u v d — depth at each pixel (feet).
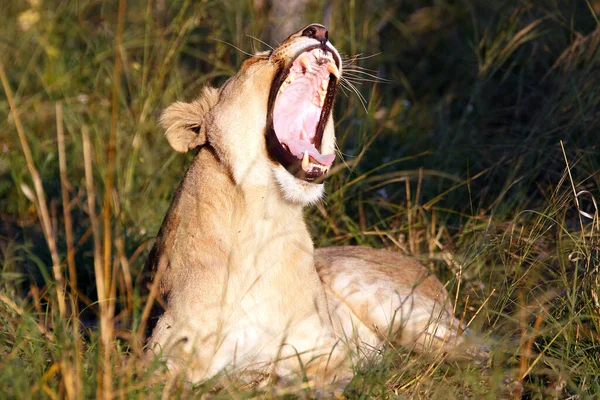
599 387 24.79
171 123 29.58
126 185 42.01
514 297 30.09
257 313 27.32
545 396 25.89
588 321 28.68
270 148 27.96
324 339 27.96
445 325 30.25
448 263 35.12
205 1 46.88
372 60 52.65
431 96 52.60
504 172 39.83
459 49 54.90
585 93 39.34
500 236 32.32
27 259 37.65
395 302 31.09
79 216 42.80
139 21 53.26
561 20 44.88
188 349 26.71
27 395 22.16
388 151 44.80
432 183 41.50
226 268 27.37
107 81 48.42
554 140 39.06
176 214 28.84
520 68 47.57
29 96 50.88
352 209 40.81
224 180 28.02
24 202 44.60
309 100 30.27
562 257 28.55
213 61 47.67
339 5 50.06
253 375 27.02
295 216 28.43
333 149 30.83
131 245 37.52
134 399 22.97
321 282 31.55
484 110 46.16
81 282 36.94
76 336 23.91
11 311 29.76
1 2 57.41
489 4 52.42
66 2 54.65
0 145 47.50
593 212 35.45
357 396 24.59
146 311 25.36
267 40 48.60
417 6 61.00
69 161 46.39
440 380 26.73
